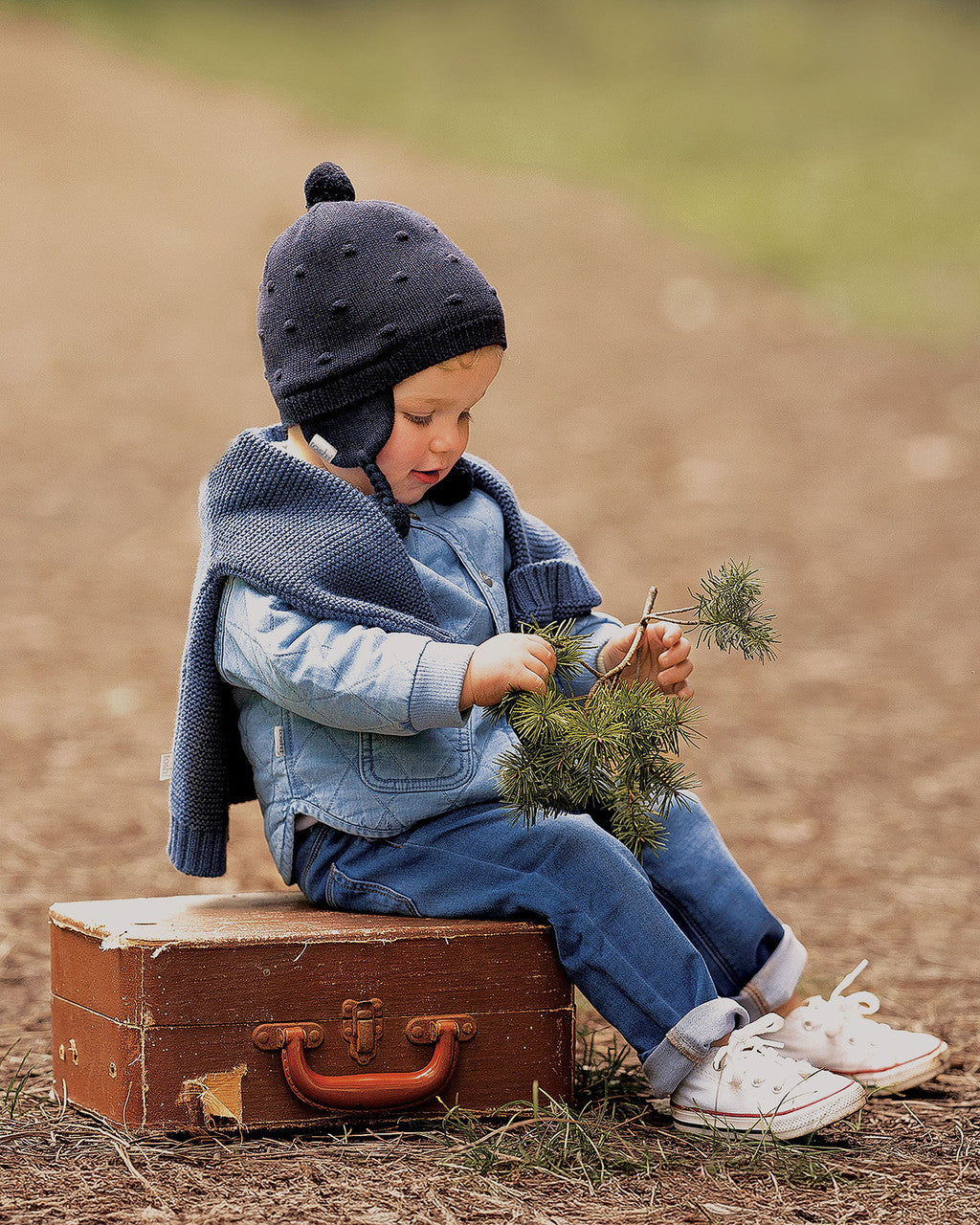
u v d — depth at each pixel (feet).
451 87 107.04
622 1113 11.18
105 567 35.88
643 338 56.65
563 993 10.84
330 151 87.25
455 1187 9.55
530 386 51.16
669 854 11.73
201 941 10.17
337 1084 10.32
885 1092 11.87
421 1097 10.45
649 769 10.57
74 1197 9.30
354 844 11.21
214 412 49.08
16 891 17.56
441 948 10.57
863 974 15.29
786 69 111.55
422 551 11.68
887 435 45.91
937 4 130.31
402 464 11.45
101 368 53.11
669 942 10.73
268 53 116.16
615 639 11.94
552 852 10.75
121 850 19.33
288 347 11.51
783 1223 9.23
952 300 60.03
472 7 129.90
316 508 11.08
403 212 11.59
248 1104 10.25
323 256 11.34
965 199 75.72
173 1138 10.19
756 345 56.03
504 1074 10.73
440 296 11.23
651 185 79.82
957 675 29.45
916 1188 9.89
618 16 126.21
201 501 11.63
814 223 71.36
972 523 38.96
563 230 70.64
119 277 63.93
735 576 11.81
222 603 11.15
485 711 10.93
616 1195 9.57
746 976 11.80
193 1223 8.95
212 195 76.79
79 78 102.01
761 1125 10.52
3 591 33.71
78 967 10.85
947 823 21.40
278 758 11.30
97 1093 10.61
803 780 23.43
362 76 109.50
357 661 10.50
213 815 11.57
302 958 10.35
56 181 77.82
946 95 103.09
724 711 27.32
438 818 11.10
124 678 28.25
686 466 43.55
